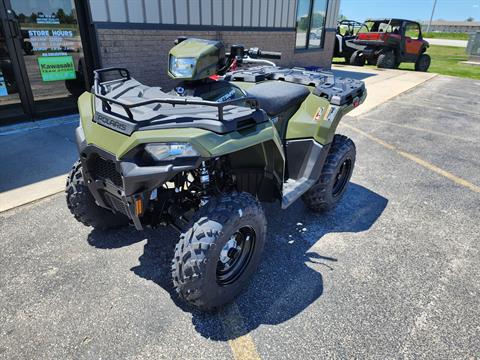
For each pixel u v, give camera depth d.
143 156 1.89
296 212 3.40
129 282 2.40
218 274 2.15
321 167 3.01
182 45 2.27
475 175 4.53
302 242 2.94
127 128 1.85
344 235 3.07
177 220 2.63
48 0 5.21
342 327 2.11
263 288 2.41
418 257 2.81
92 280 2.40
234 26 7.94
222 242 1.94
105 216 2.75
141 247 2.77
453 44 39.19
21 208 3.22
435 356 1.94
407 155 5.16
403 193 3.94
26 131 5.08
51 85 5.63
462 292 2.44
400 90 10.59
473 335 2.09
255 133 2.04
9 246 2.71
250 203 2.08
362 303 2.30
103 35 5.55
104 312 2.14
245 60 3.41
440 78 13.62
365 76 13.00
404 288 2.46
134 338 1.98
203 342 1.97
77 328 2.02
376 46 15.53
